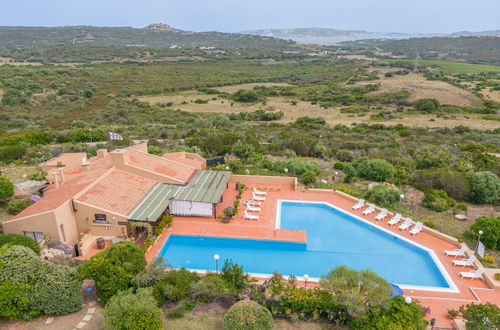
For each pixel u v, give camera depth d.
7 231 20.25
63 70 125.38
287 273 19.31
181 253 21.27
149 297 14.05
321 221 25.48
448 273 18.95
